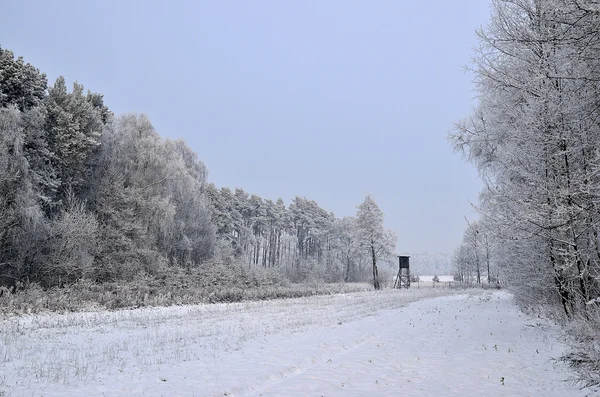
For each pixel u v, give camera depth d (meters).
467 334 13.28
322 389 7.33
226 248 50.38
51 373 8.50
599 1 6.45
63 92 31.59
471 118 17.27
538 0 10.06
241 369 8.94
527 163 10.95
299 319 18.34
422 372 8.49
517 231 10.36
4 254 23.73
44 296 20.56
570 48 7.95
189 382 7.89
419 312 21.27
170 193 38.22
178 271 32.84
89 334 13.70
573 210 8.50
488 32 12.04
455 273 95.56
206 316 19.45
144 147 36.62
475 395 6.82
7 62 29.97
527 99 10.88
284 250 92.88
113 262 29.64
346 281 80.94
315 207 102.25
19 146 25.34
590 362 7.78
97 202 31.62
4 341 11.76
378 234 57.72
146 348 11.45
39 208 25.58
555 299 15.15
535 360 8.99
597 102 9.15
